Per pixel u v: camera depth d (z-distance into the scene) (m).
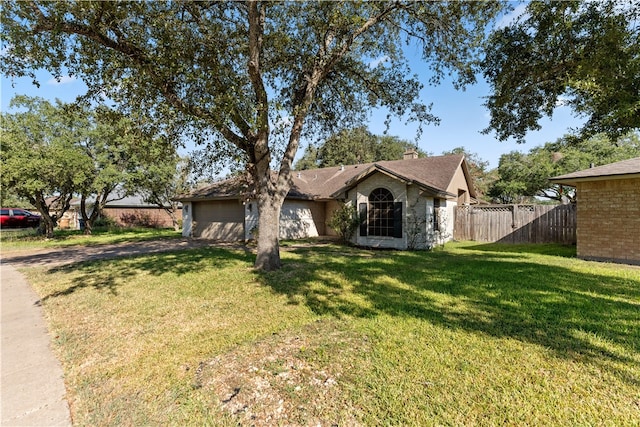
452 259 9.71
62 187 18.27
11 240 18.42
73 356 3.82
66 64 6.16
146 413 2.70
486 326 4.15
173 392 2.97
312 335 4.05
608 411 2.46
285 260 9.79
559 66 6.99
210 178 9.86
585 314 4.50
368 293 5.87
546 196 23.62
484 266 8.28
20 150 15.42
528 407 2.53
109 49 6.35
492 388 2.79
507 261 9.14
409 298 5.48
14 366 3.62
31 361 3.74
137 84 6.45
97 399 2.94
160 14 6.00
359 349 3.60
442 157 18.22
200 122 7.07
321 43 8.40
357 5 7.08
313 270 8.07
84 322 4.96
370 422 2.44
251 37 7.32
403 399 2.68
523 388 2.78
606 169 9.27
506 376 2.97
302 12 8.26
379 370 3.14
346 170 21.80
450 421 2.41
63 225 31.86
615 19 5.85
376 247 13.50
